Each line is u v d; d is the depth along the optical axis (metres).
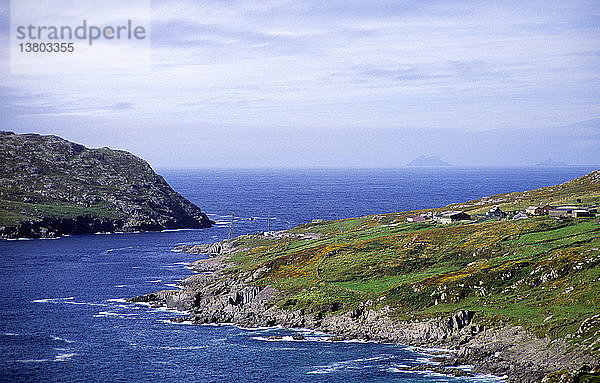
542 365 98.00
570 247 139.12
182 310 152.00
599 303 109.44
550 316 110.06
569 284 120.75
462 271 139.62
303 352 116.19
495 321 114.31
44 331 131.25
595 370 89.12
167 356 114.88
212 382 101.50
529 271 131.12
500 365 102.88
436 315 122.31
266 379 102.44
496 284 129.62
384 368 105.81
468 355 109.06
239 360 112.12
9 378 102.62
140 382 101.44
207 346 120.88
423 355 112.19
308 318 136.00
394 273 153.12
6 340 124.12
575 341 99.69
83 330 132.12
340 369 106.19
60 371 106.44
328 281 152.75
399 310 129.12
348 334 126.88
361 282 149.75
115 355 115.31
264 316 140.88
